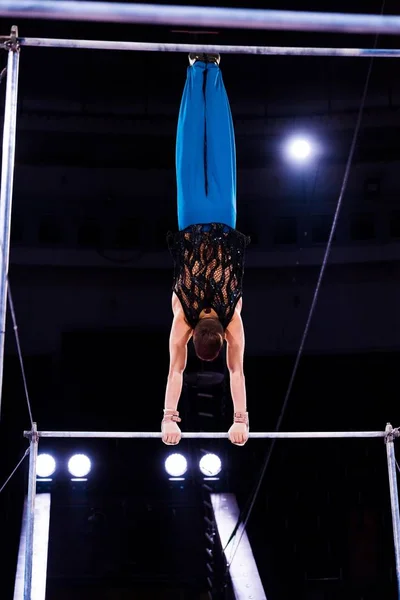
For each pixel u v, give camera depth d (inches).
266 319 442.9
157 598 380.8
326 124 443.8
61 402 416.5
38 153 438.0
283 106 448.1
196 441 401.7
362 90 440.1
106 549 380.2
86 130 437.4
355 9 345.7
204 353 139.7
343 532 390.3
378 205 441.7
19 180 435.2
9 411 406.6
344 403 423.5
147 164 447.5
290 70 426.9
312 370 433.1
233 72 428.5
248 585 331.6
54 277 436.8
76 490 383.9
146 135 442.6
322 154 442.9
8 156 148.0
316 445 409.7
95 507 384.2
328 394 426.6
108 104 441.7
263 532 390.9
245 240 160.6
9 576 360.2
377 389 423.8
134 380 427.8
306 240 448.1
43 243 437.4
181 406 409.7
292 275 446.6
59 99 436.5
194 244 154.9
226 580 342.6
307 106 446.6
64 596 375.2
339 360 434.0
